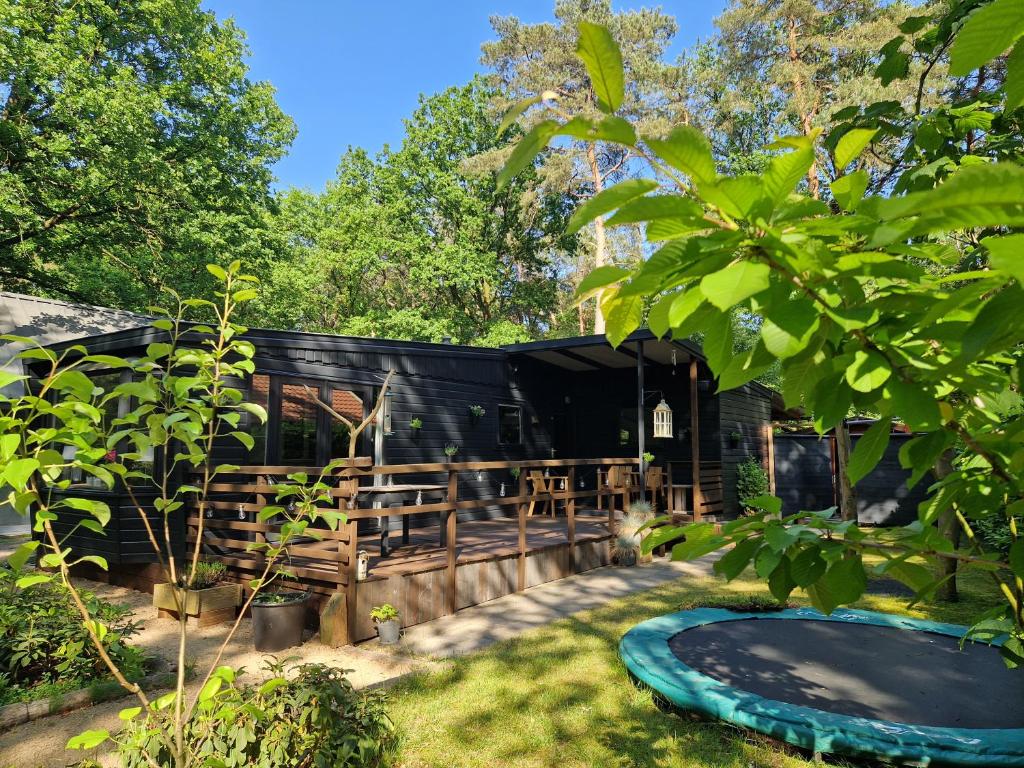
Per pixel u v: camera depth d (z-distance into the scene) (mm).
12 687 4246
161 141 15609
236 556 6789
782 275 760
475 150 23344
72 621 4812
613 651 5203
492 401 11875
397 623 5527
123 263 15453
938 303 743
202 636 5754
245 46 18734
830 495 14453
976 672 4211
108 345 7566
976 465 1346
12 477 1558
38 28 12922
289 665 4875
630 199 705
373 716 3320
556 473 13109
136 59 15727
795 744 3467
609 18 22297
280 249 18562
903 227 619
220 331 2395
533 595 7273
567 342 11242
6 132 12766
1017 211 547
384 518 6848
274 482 7527
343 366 9242
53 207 13906
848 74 17250
